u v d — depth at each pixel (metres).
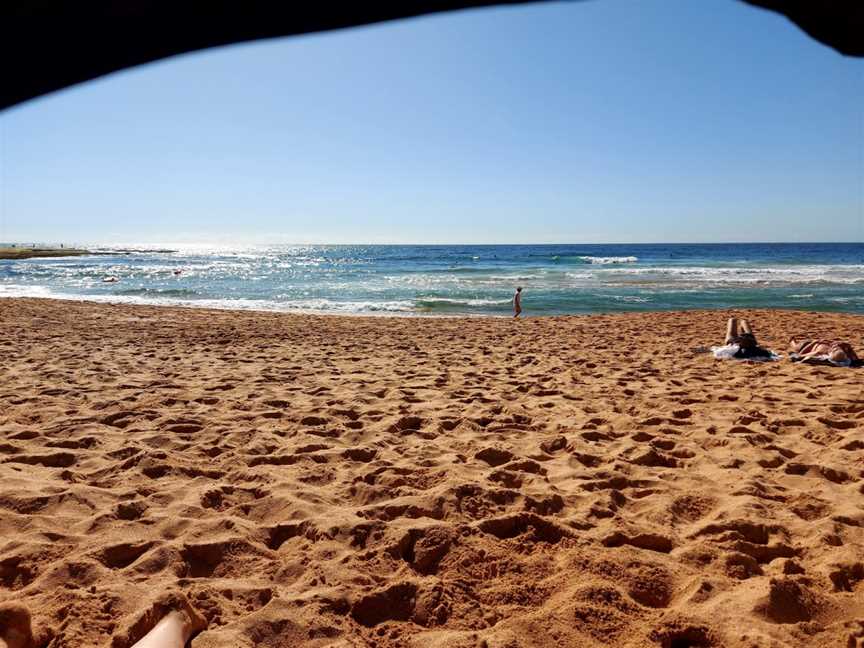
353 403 6.16
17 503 3.43
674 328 13.45
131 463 4.18
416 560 2.94
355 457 4.52
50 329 12.59
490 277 33.72
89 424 5.14
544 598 2.63
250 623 2.35
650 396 6.49
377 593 2.56
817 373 7.80
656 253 83.31
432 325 14.53
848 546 3.00
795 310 16.86
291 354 9.66
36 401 6.00
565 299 22.38
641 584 2.70
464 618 2.47
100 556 2.86
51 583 2.64
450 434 5.15
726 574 2.80
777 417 5.48
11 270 45.56
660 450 4.70
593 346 10.70
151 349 10.03
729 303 20.56
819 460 4.33
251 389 6.81
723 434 4.99
